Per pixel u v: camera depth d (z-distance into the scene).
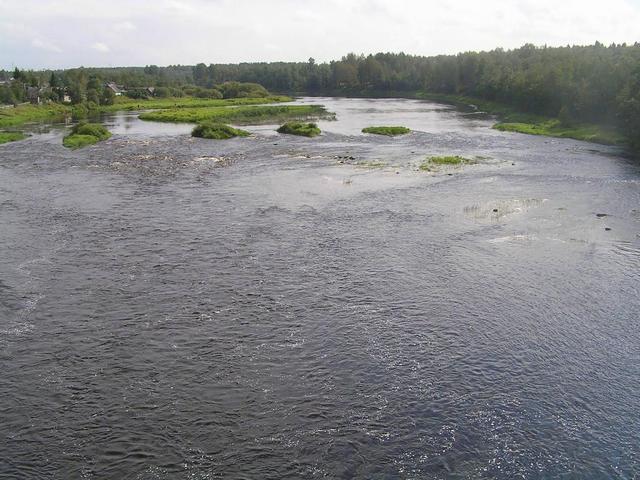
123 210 54.38
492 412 26.28
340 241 46.53
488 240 47.06
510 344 31.75
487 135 109.75
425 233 48.59
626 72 107.19
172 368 29.17
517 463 23.36
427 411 26.30
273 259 42.59
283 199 59.03
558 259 43.16
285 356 30.30
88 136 99.06
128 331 32.47
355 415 26.00
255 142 99.88
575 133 107.38
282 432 24.92
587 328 33.47
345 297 36.81
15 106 147.25
